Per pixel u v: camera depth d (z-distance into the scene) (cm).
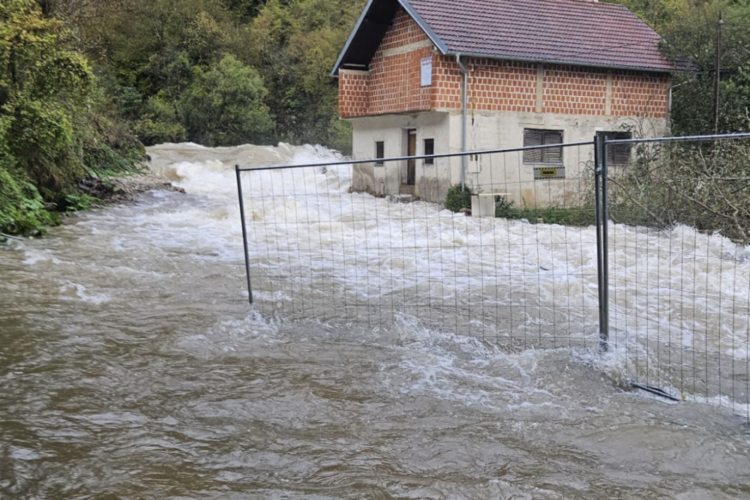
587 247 1045
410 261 979
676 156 1320
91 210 1454
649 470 361
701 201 1134
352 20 4278
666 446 386
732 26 1956
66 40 1602
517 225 1277
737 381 506
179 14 3875
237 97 3575
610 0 3481
